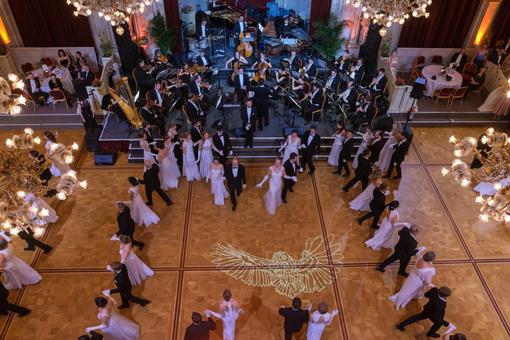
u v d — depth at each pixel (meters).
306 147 10.41
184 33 14.59
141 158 11.15
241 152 11.36
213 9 14.62
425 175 11.21
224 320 6.91
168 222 9.60
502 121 12.84
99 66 13.97
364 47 12.93
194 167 10.49
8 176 6.02
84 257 8.80
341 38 13.13
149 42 13.52
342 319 7.85
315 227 9.62
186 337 6.36
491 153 6.44
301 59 13.38
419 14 8.49
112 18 8.64
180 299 8.07
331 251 9.09
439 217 9.99
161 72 12.08
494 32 13.62
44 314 7.76
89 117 11.19
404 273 8.55
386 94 12.80
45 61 13.42
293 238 9.35
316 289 8.36
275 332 7.62
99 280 8.38
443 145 12.23
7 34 13.05
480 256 9.12
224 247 9.09
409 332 7.68
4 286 8.05
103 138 11.31
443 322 7.09
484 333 7.71
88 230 9.38
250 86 11.17
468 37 13.85
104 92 11.86
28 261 8.68
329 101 11.80
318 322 6.77
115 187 10.49
